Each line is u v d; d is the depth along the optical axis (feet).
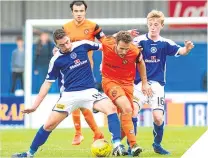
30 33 90.94
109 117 55.11
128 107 56.39
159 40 60.54
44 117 98.53
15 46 142.92
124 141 73.46
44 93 55.21
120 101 56.39
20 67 127.85
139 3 150.30
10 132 85.40
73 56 54.95
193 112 105.19
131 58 56.70
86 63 55.36
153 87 60.44
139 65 57.62
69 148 66.28
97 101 55.31
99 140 55.57
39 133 55.11
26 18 152.35
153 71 60.59
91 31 67.46
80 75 55.16
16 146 69.00
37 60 117.29
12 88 128.47
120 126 58.23
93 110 55.62
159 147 60.75
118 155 55.83
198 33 148.25
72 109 55.42
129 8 150.71
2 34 151.64
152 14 60.49
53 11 152.05
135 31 61.26
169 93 113.19
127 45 54.75
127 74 57.36
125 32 54.85
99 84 103.86
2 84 142.82
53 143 71.82
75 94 55.01
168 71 135.85
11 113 103.50
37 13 152.25
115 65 56.85
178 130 87.35
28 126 98.53
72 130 88.22
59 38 54.03
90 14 150.71
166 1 148.97
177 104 104.37
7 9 152.25
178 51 60.39
